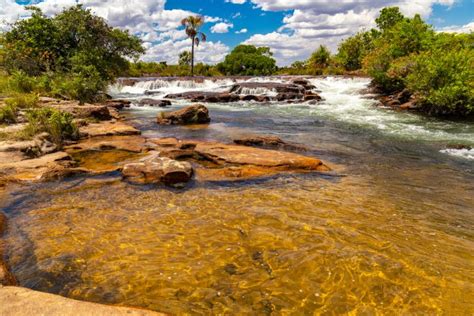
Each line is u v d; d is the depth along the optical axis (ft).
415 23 105.70
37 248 16.20
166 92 97.09
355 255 15.78
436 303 12.70
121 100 73.20
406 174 28.89
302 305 12.59
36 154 31.07
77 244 16.58
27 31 82.64
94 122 48.08
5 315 10.35
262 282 13.87
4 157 29.01
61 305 11.03
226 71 189.26
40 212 20.17
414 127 50.52
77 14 85.56
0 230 17.66
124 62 97.60
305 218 19.65
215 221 19.20
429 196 23.72
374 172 29.27
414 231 18.31
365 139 42.75
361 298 12.97
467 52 68.80
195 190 24.09
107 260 15.29
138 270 14.57
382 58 93.56
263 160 30.09
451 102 57.88
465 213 20.88
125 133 41.52
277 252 16.01
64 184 24.71
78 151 33.63
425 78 62.95
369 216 20.10
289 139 42.42
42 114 39.50
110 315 10.77
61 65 83.87
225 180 26.16
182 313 12.11
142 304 12.55
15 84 63.77
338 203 22.06
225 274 14.37
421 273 14.53
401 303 12.71
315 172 28.66
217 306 12.50
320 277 14.19
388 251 16.20
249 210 20.71
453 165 31.86
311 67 190.08
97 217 19.61
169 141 37.27
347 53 177.78
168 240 17.06
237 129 48.55
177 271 14.53
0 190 23.13
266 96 85.35
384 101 77.77
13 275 13.91
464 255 16.01
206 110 54.49
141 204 21.54
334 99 85.15
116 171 27.48
